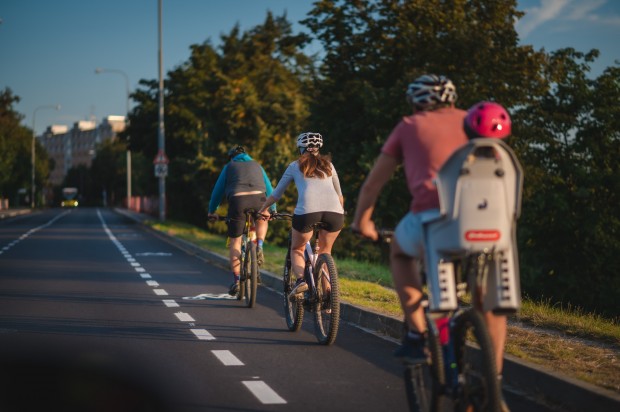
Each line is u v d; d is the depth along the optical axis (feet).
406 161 23.86
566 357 35.63
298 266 45.01
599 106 177.47
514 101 177.17
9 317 52.80
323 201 43.91
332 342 43.01
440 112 24.27
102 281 77.36
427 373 31.86
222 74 245.86
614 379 31.01
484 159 21.66
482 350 21.38
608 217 166.09
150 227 212.43
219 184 59.88
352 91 180.75
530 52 176.35
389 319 47.52
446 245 21.98
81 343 42.65
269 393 32.17
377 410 29.73
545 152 174.50
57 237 164.04
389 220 160.45
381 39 180.86
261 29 273.13
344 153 178.50
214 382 33.99
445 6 178.40
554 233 167.53
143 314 54.80
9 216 347.97
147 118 297.53
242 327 49.42
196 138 234.79
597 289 163.84
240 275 60.18
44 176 600.80
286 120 236.22
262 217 52.11
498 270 22.12
